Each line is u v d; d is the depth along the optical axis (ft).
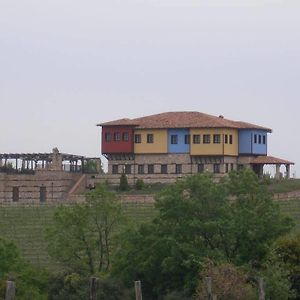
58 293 583.99
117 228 648.38
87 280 583.17
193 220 587.27
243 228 582.35
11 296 359.87
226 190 610.24
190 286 561.43
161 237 595.88
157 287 587.68
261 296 465.06
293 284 551.18
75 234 631.15
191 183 606.96
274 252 554.87
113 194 650.02
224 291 498.28
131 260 602.03
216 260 560.61
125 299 568.41
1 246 600.39
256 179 615.16
